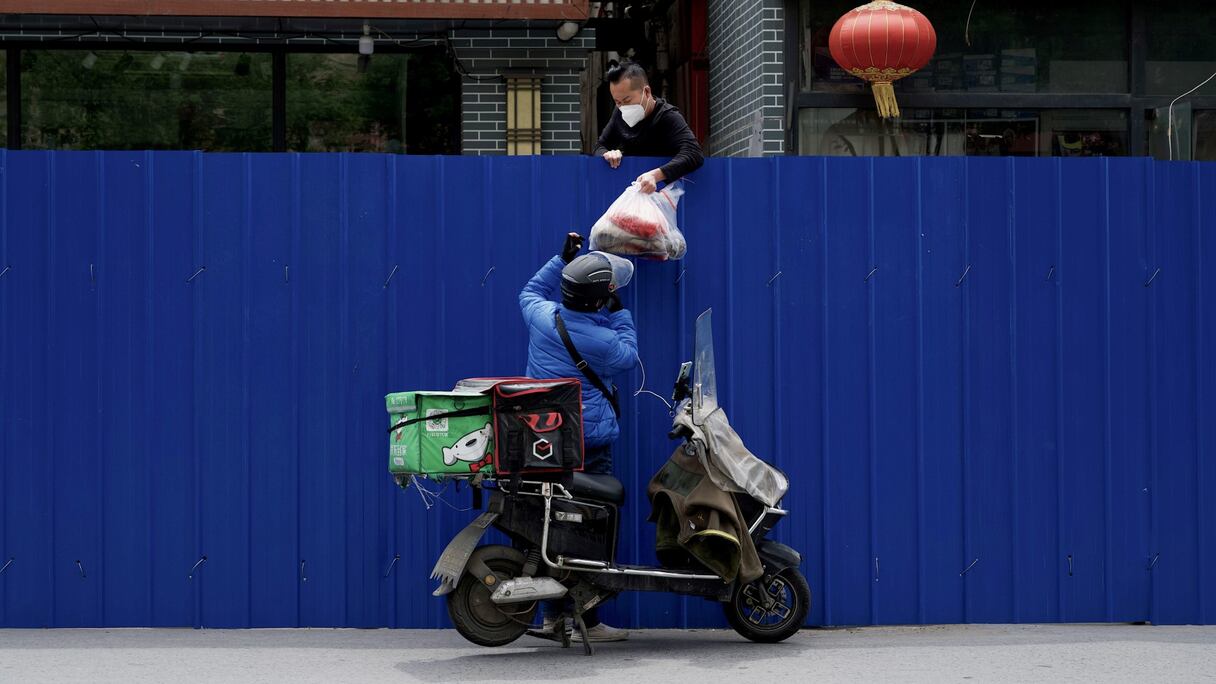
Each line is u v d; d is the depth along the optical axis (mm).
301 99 10656
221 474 6152
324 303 6195
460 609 5539
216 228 6152
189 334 6141
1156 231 6453
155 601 6137
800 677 5234
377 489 6211
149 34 10445
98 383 6098
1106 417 6414
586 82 14359
